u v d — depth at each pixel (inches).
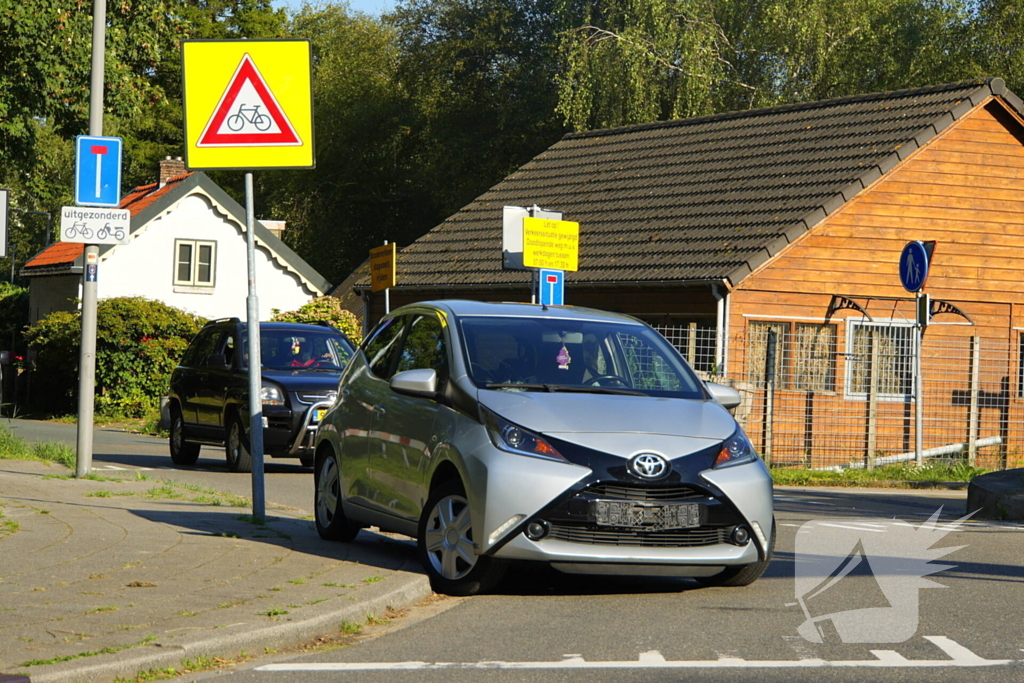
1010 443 926.4
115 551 338.3
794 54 1630.2
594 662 241.4
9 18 973.2
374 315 1214.3
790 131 1048.2
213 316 1572.3
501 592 320.2
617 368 345.4
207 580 302.8
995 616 290.0
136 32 1089.4
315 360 692.7
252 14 2397.9
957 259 953.5
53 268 1576.0
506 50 2106.3
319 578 309.0
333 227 2342.5
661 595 316.2
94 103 539.8
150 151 2250.2
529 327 349.7
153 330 1198.9
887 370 912.3
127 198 1820.9
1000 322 965.8
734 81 1689.2
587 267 971.3
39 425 1073.5
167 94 2295.8
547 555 294.8
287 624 256.8
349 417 381.4
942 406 917.8
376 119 2273.6
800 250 895.7
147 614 263.4
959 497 619.8
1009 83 1560.0
